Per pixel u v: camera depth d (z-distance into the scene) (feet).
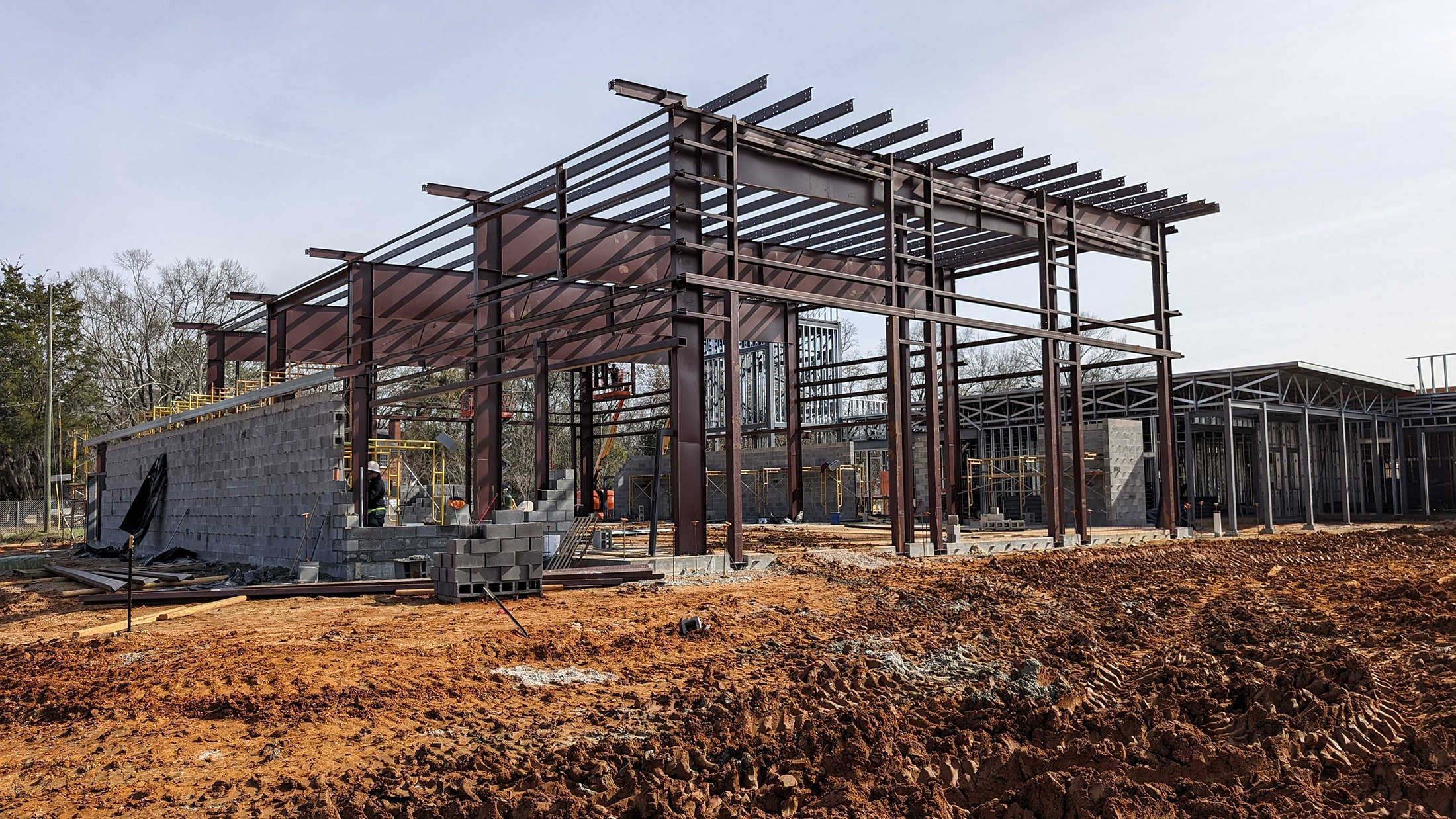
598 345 88.12
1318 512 141.49
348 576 54.75
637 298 74.69
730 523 56.24
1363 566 61.77
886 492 119.34
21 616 43.75
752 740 22.26
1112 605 43.27
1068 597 45.73
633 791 18.99
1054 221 77.97
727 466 56.49
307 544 59.31
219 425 73.31
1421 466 140.05
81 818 17.84
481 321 67.56
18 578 65.05
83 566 70.90
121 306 176.55
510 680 28.58
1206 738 21.22
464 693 27.07
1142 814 17.16
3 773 20.53
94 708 25.05
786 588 49.14
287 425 62.64
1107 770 19.52
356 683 27.58
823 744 21.57
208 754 21.54
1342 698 23.18
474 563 44.91
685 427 55.42
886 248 65.67
